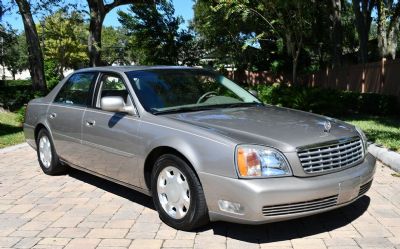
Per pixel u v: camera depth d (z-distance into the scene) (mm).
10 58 20156
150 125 4926
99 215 5227
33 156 8602
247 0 20250
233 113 5133
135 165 5082
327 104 14398
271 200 4004
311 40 28422
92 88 6020
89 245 4418
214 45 32312
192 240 4457
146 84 5473
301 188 4066
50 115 6711
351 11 32094
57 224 4984
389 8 20859
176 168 4605
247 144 4164
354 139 4754
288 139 4281
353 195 4488
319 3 24047
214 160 4227
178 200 4633
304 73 31609
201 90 5730
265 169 4086
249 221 4074
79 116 5996
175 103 5328
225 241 4418
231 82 6285
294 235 4543
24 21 19000
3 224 5027
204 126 4578
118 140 5273
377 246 4273
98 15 23422
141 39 28359
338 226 4766
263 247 4277
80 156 6070
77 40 51000
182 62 29891
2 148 9391
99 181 6645
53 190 6258
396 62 14516
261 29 26406
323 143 4355
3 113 16297
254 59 36250
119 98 5188
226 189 4137
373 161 4957
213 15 27859
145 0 26859
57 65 52938
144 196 5883
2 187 6473
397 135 9453
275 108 5668
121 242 4465
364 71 17547
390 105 14016
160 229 4758
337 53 23781
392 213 5141
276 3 18672
